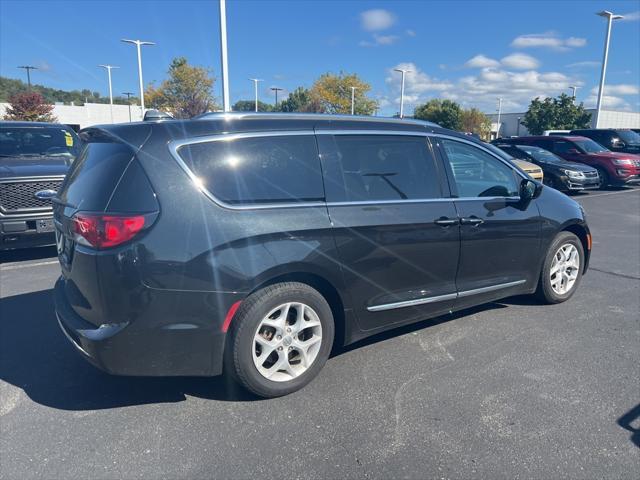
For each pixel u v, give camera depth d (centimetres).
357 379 366
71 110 6050
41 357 402
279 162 339
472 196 430
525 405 330
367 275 367
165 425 310
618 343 429
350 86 6378
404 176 393
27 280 603
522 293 490
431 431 302
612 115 5278
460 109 5269
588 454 280
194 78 4353
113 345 298
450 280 420
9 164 689
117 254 292
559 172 1469
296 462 275
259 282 320
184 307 304
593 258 735
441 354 407
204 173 313
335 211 350
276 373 341
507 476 263
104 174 313
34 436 298
